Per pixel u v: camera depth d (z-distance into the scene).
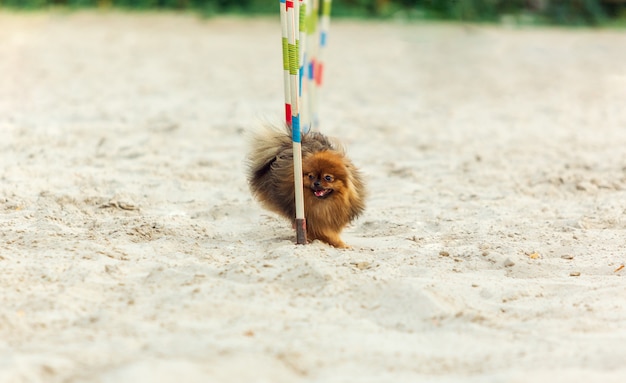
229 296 5.82
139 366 4.35
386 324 5.57
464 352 5.02
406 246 7.64
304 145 7.66
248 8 32.97
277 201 7.63
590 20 32.59
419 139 13.44
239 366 4.49
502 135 13.92
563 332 5.42
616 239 7.92
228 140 12.72
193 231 7.84
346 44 25.83
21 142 11.59
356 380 4.46
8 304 5.59
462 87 19.31
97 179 9.76
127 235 7.56
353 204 7.53
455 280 6.55
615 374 4.53
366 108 16.31
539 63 23.12
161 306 5.62
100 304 5.66
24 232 7.41
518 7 33.16
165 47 24.20
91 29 27.20
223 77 19.56
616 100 17.66
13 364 4.38
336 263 6.68
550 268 7.02
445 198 9.73
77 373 4.38
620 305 6.01
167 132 13.12
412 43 26.48
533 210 9.12
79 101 15.57
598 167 11.30
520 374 4.49
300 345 4.96
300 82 8.17
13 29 26.33
